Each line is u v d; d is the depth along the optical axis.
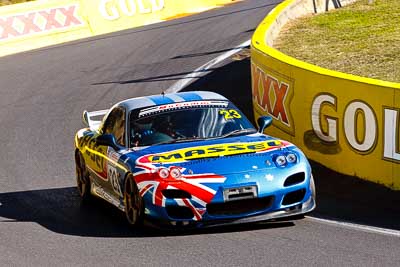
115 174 27.03
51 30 79.88
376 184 29.94
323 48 52.22
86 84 58.81
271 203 24.22
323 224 25.25
